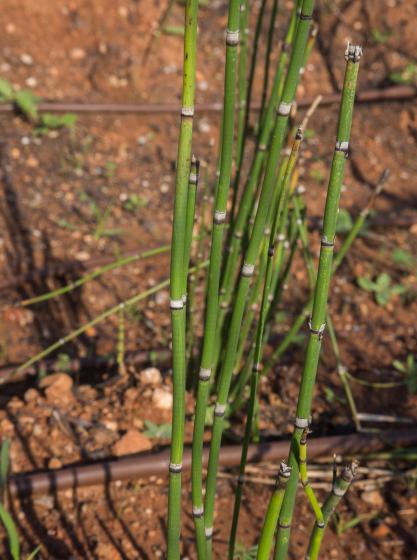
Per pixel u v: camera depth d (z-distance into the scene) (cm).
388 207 136
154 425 92
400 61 167
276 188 80
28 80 149
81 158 136
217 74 159
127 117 146
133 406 94
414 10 174
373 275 120
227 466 89
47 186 130
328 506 60
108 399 95
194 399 95
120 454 89
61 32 158
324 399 98
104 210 127
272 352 103
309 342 57
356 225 88
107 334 107
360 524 86
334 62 165
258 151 78
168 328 108
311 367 58
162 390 94
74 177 132
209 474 66
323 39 168
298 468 60
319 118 152
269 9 167
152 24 161
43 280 113
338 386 100
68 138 139
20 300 111
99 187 131
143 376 96
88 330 107
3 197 126
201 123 147
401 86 157
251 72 84
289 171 62
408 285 119
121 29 160
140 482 88
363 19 172
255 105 147
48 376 96
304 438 57
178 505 64
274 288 89
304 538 84
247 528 84
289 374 99
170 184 135
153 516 85
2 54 153
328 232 55
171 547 65
